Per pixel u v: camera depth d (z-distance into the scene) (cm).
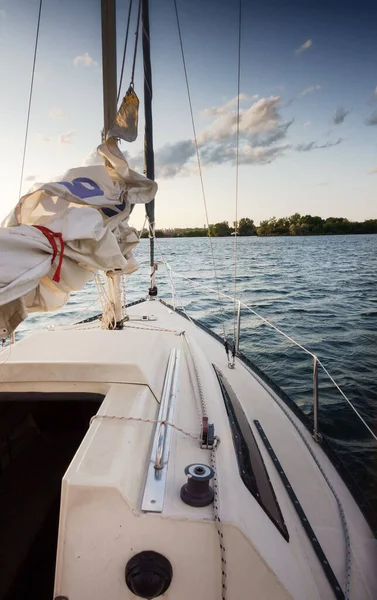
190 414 158
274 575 100
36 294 138
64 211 155
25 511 159
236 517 102
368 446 357
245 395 251
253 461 154
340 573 133
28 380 155
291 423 227
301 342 693
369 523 158
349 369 561
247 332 740
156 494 108
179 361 197
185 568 100
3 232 133
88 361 157
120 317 282
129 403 139
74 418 188
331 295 1200
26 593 131
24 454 182
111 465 109
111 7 244
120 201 208
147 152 386
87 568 101
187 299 1093
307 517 158
